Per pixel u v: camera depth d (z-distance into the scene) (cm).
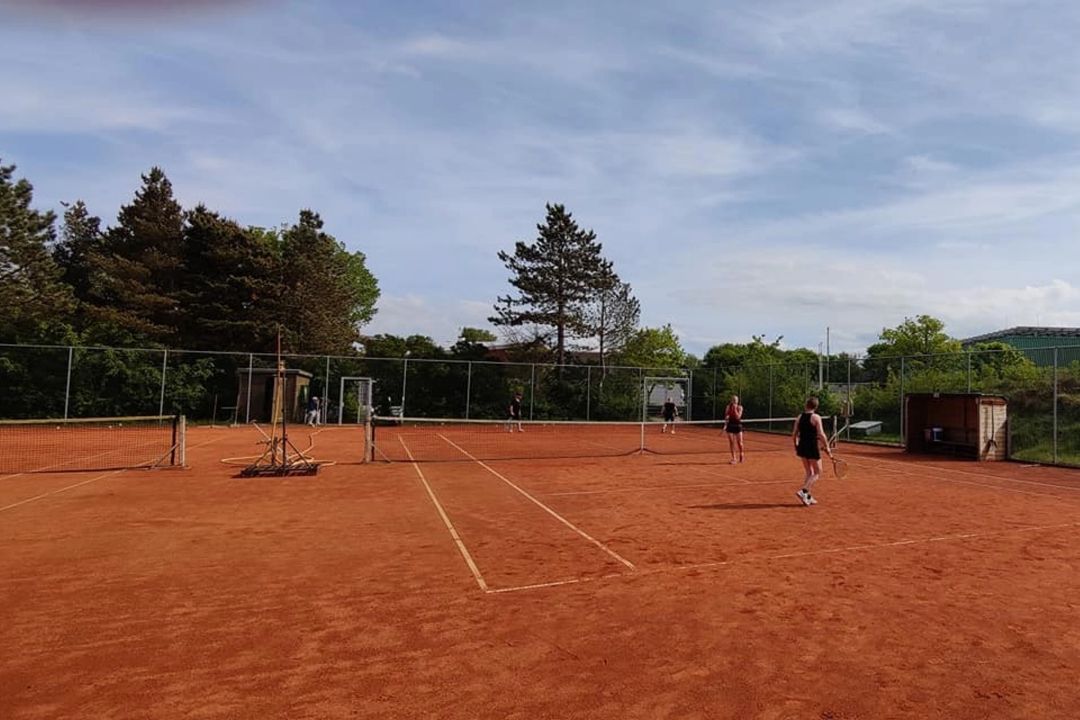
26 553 735
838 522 950
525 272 4506
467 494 1169
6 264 3303
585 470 1546
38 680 422
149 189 4559
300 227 4538
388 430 3011
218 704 391
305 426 3125
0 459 1662
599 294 4641
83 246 5231
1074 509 1075
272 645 483
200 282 4231
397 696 403
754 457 1906
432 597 596
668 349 5581
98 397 2984
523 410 3541
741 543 814
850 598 604
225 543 788
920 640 505
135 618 536
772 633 516
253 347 4175
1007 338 4912
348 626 523
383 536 832
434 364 3488
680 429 3325
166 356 3038
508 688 416
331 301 4553
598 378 3694
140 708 385
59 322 3369
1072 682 435
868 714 388
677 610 568
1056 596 616
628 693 411
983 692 419
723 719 379
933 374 2409
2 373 2827
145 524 888
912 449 2114
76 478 1316
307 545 782
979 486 1348
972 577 675
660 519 959
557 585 637
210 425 2986
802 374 3016
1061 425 1892
